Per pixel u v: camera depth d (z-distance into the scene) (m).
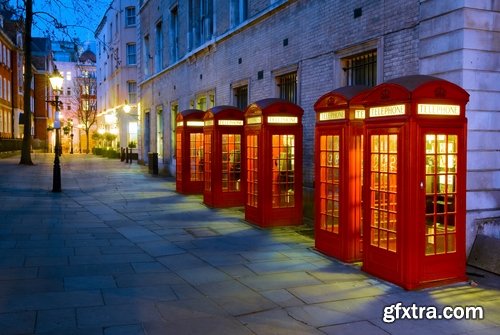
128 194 16.22
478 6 7.34
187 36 21.23
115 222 10.82
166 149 24.75
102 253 7.87
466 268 7.10
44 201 14.05
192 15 20.98
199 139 16.39
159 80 26.53
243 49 15.36
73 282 6.23
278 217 10.39
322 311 5.32
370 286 6.23
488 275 6.77
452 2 7.44
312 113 11.55
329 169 7.94
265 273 6.80
